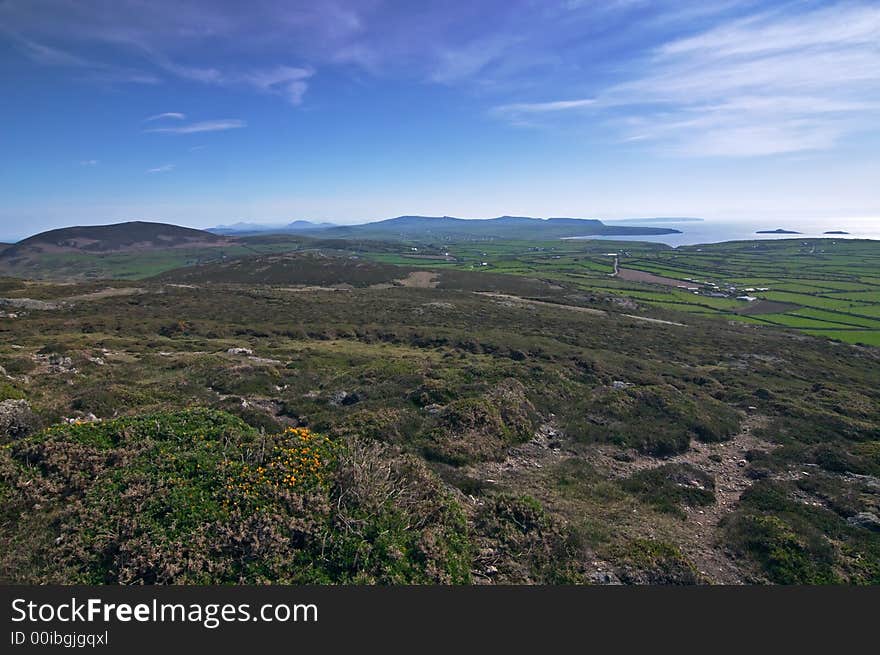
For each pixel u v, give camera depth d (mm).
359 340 42219
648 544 11445
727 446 20547
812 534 12516
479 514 11766
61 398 17797
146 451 10945
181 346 33000
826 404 27969
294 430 12242
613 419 21641
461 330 46750
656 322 64625
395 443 16219
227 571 8297
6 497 9273
